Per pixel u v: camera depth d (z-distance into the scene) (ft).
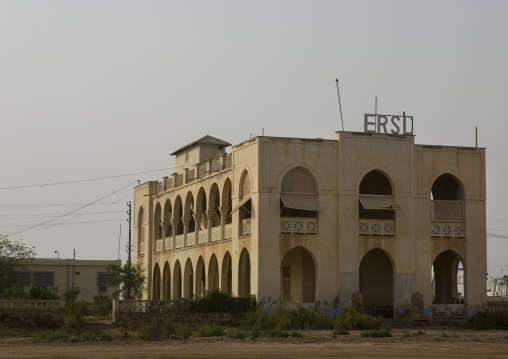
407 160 173.06
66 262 297.94
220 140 226.58
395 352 105.09
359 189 178.40
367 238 168.86
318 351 106.32
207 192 195.42
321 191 167.53
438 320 169.68
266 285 163.32
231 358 97.35
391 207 169.07
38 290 211.00
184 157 233.76
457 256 179.32
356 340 125.49
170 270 219.41
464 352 105.40
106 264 302.66
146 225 236.02
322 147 168.76
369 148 171.01
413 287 170.50
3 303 157.99
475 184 177.88
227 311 165.27
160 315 163.63
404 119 175.73
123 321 162.40
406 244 171.01
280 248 164.76
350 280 166.61
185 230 210.59
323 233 167.02
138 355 101.24
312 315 153.58
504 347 113.09
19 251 205.36
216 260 195.00
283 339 127.34
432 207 175.11
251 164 169.07
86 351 108.06
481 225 177.27
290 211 176.96
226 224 185.37
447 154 176.65
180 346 115.44
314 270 176.14
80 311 166.61
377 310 175.22
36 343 124.77
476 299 175.11
